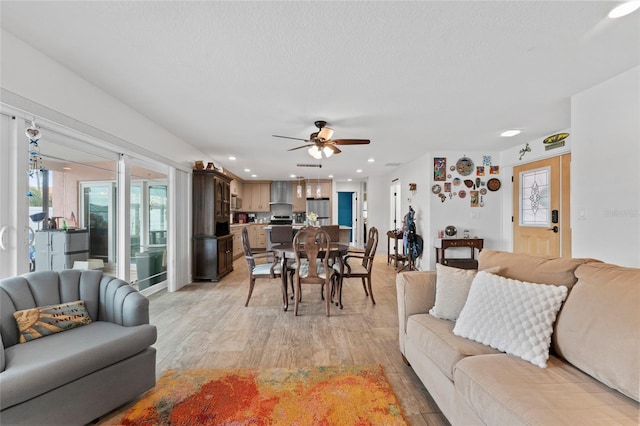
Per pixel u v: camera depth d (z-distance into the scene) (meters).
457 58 2.01
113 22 1.64
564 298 1.37
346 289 4.20
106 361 1.48
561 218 3.87
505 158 4.89
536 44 1.85
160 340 2.47
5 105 1.77
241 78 2.31
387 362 2.10
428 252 5.07
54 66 2.06
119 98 2.71
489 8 1.52
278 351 2.27
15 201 1.90
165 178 4.00
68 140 2.40
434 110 3.00
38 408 1.25
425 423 1.50
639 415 0.94
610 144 2.31
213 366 2.04
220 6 1.51
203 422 1.49
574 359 1.22
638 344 1.03
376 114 3.11
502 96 2.65
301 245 3.35
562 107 2.92
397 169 6.89
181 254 4.30
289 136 3.96
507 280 1.55
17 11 1.54
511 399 1.03
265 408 1.59
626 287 1.16
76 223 2.51
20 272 1.93
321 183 9.00
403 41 1.81
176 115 3.16
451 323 1.74
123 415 1.54
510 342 1.36
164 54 1.97
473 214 5.04
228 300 3.65
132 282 3.40
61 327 1.66
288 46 1.87
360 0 1.46
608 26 1.66
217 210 4.82
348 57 2.00
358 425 1.47
